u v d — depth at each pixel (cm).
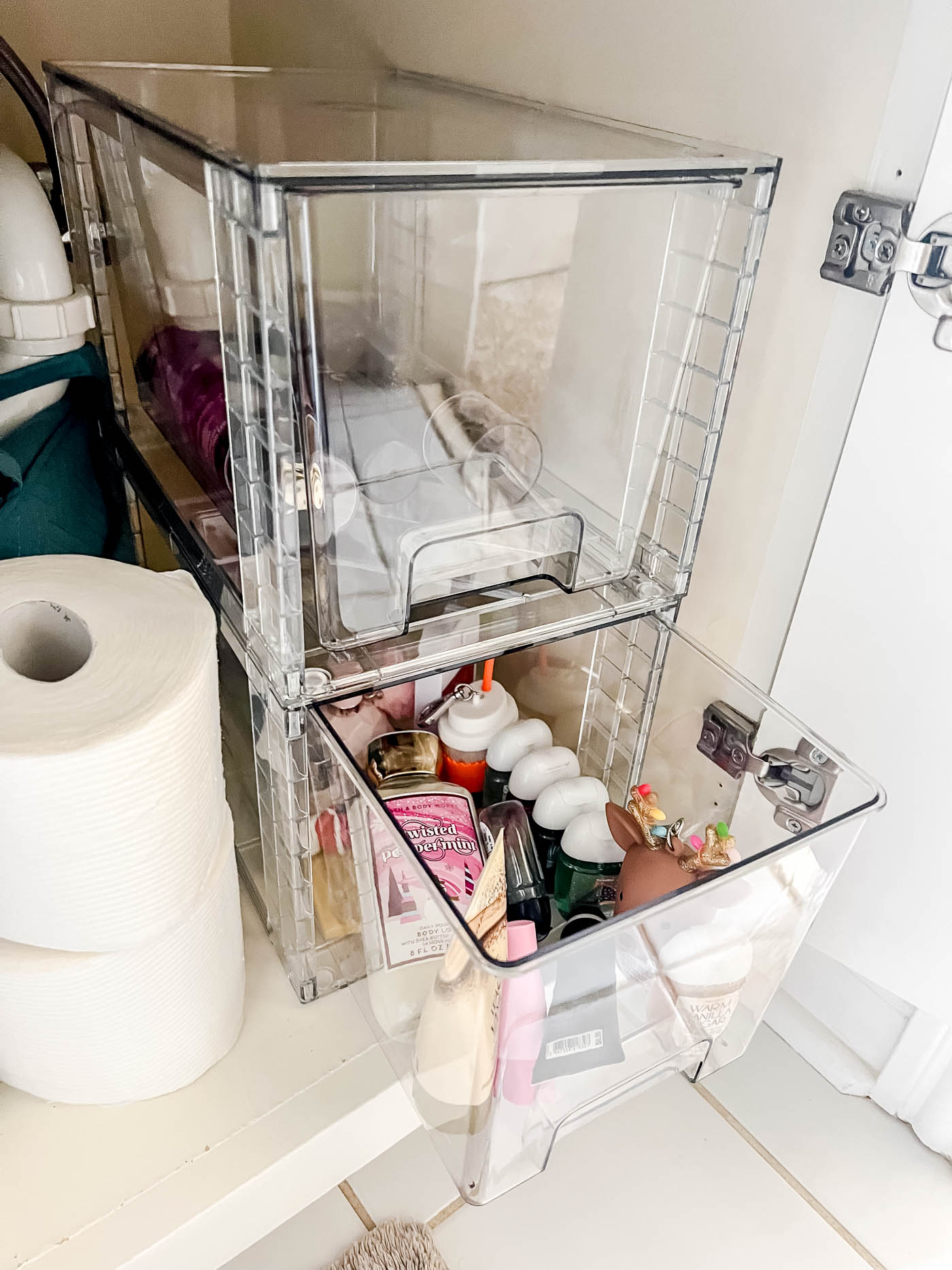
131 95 53
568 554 54
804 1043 79
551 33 58
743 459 57
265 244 36
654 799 55
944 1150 73
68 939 44
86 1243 48
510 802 60
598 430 53
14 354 56
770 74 48
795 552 57
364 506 45
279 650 46
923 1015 70
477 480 49
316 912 58
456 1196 71
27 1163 51
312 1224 68
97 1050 49
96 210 62
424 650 51
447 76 67
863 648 54
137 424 67
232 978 54
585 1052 46
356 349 42
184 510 58
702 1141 74
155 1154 52
